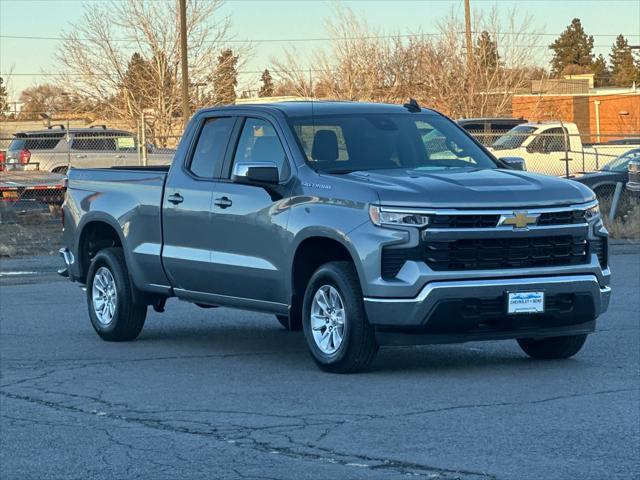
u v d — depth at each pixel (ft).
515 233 28.99
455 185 29.30
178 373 31.32
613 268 58.85
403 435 23.07
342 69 174.40
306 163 31.60
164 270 35.81
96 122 173.88
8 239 76.18
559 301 29.68
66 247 40.63
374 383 28.86
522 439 22.57
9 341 38.01
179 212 35.06
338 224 29.55
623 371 30.35
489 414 24.90
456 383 28.71
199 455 21.94
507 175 30.89
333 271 29.86
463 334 29.27
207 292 34.71
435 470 20.36
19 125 193.06
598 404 25.88
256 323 41.96
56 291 53.11
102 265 38.11
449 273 28.50
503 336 29.58
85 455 22.31
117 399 27.78
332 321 30.27
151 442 23.15
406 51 174.09
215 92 171.12
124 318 37.32
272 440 22.95
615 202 80.59
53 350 36.04
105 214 38.04
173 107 170.60
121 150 104.73
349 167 31.94
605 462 20.76
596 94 223.71
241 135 33.99
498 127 113.50
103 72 171.83
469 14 160.35
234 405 26.63
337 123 33.01
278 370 31.45
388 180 29.73
